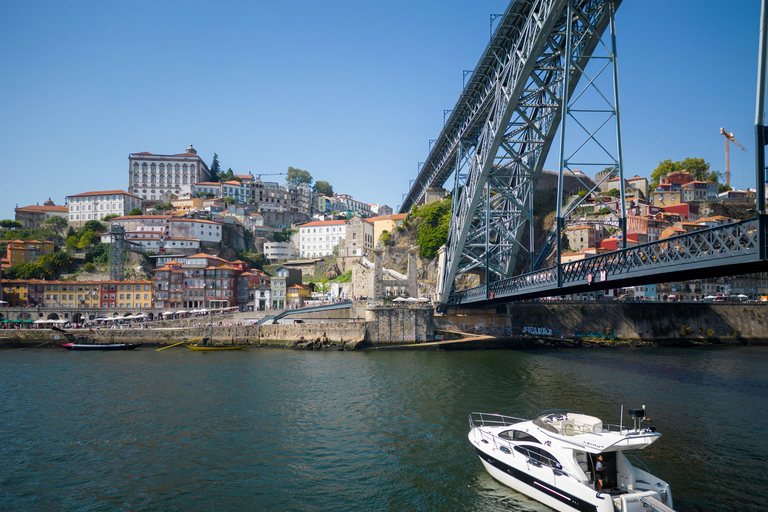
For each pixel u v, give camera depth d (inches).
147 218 6407.5
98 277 5378.9
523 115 2662.4
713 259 1263.5
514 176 3063.5
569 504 908.6
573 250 4586.6
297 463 1203.2
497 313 3762.3
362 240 6215.6
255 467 1181.1
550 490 949.2
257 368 2513.5
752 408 1667.1
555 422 1053.8
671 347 3663.9
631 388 1983.3
